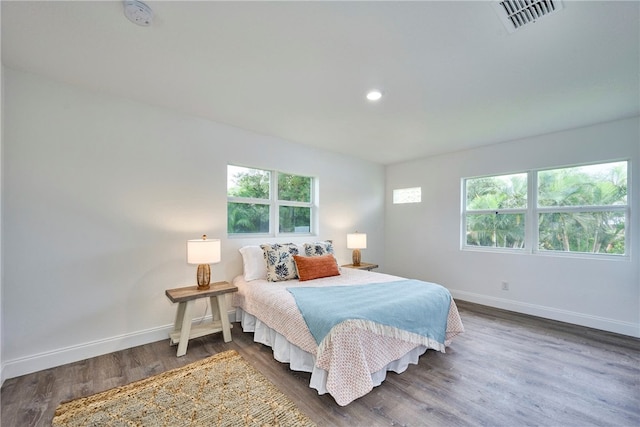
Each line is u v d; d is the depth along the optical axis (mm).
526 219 3590
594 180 3135
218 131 3070
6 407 1701
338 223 4355
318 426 1571
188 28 1585
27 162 2084
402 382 2014
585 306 3096
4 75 2000
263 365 2217
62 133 2225
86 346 2301
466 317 3354
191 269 2857
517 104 2535
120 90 2355
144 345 2557
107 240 2412
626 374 2113
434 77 2084
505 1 1372
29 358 2072
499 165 3754
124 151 2500
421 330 2209
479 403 1783
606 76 2045
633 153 2838
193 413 1660
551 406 1757
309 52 1802
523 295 3533
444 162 4355
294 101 2521
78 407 1702
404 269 4844
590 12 1424
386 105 2574
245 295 2848
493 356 2398
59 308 2199
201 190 2947
